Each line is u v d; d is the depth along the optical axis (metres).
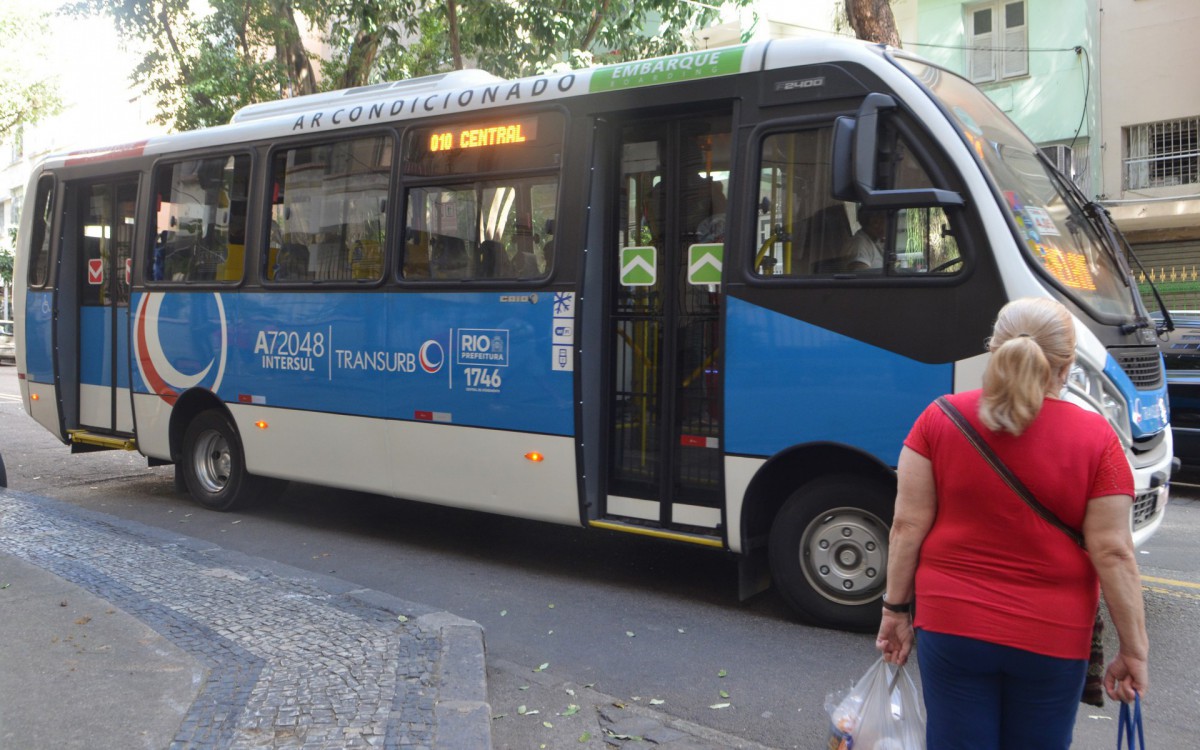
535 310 6.82
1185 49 17.88
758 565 6.31
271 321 8.55
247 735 3.96
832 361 5.68
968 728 2.75
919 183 5.48
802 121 5.82
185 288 9.26
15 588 5.87
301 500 9.84
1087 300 5.42
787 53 5.93
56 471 11.84
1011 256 5.21
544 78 6.93
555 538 8.29
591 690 4.94
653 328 6.52
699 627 5.99
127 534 7.44
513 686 4.98
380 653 4.90
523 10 15.10
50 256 10.49
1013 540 2.70
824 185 5.76
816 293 5.74
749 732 4.52
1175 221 18.09
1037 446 2.69
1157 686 5.01
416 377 7.50
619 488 6.66
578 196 6.66
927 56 20.33
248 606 5.66
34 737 3.92
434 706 4.26
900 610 2.99
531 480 6.87
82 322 10.45
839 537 5.79
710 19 16.66
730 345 6.03
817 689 5.00
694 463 6.32
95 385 10.32
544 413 6.77
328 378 8.12
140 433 9.80
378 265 7.81
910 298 5.46
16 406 18.89
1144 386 5.59
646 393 6.54
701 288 6.29
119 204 10.07
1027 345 2.67
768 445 5.89
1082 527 2.68
